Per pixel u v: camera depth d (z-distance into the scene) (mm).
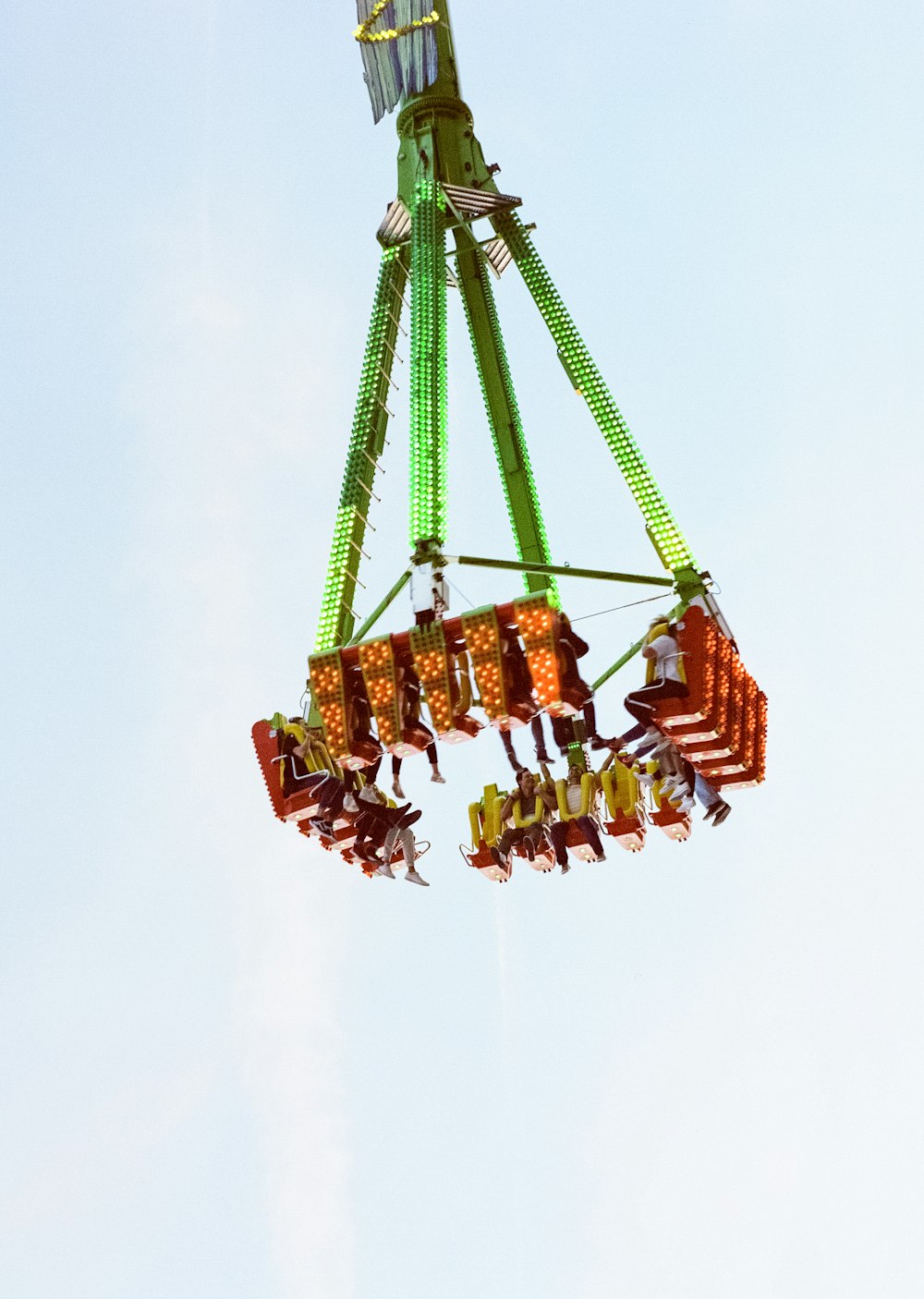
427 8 30203
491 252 31125
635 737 23750
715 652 23625
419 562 24203
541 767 27016
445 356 26625
